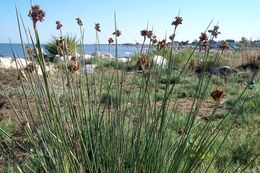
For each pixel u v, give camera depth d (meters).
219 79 10.43
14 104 6.17
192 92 8.29
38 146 2.33
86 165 2.39
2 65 10.67
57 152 2.16
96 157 2.46
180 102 7.53
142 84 2.71
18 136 4.30
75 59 2.70
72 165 2.12
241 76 11.32
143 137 2.55
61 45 2.63
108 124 2.68
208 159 3.87
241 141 4.69
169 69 2.37
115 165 2.28
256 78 10.91
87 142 2.50
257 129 5.46
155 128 2.41
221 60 12.99
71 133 2.51
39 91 2.21
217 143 4.45
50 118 2.21
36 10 1.72
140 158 2.46
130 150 2.42
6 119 5.30
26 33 1.98
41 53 1.87
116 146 2.34
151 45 2.69
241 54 13.48
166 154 2.62
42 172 2.44
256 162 4.04
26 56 2.00
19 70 2.26
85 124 2.58
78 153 2.35
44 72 1.93
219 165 3.87
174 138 3.28
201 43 2.36
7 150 3.09
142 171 2.39
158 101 7.09
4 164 3.50
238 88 9.26
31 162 2.80
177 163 2.29
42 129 2.24
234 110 6.48
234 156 4.24
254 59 12.77
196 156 2.24
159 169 2.33
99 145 2.51
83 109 2.70
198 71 10.24
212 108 7.09
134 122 2.80
